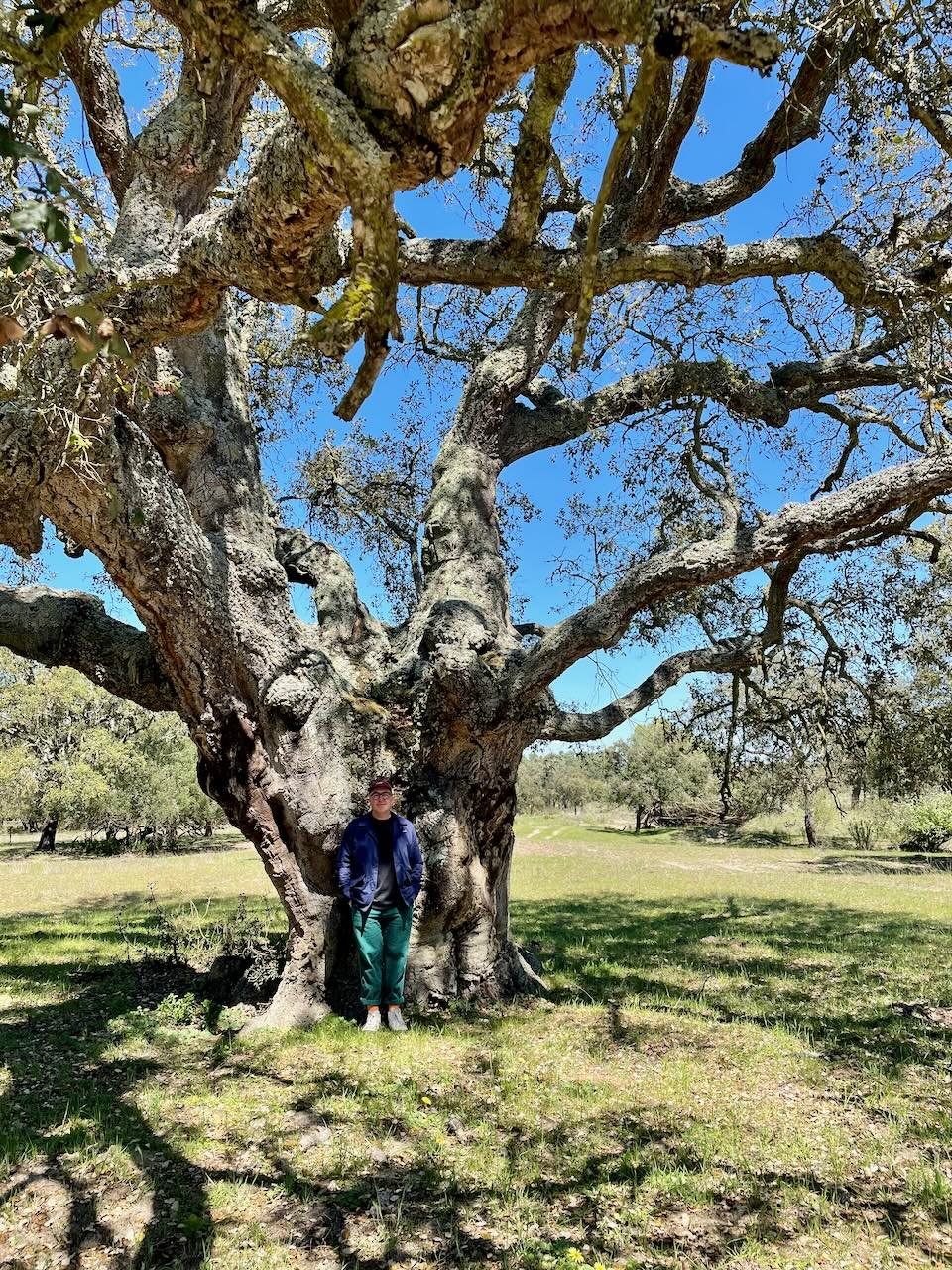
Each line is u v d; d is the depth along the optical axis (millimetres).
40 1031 6246
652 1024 6387
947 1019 6617
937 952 9742
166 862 26766
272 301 2771
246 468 6801
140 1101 4758
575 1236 3379
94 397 3312
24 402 3404
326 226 2422
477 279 3596
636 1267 3146
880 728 9344
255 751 6496
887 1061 5516
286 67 1683
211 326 6895
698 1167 3980
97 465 4660
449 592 7688
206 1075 5242
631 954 9633
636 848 34688
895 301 4516
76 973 8391
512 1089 4957
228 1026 6289
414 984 6852
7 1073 5242
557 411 8734
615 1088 5000
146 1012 6605
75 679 28891
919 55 4938
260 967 7027
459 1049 5777
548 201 8789
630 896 16844
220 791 6590
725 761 9469
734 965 8898
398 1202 3676
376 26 1684
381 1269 3166
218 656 6211
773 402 8508
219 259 2684
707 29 1283
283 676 6484
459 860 6898
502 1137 4332
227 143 4129
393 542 12031
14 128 1454
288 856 6570
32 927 12172
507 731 6879
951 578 8914
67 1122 4461
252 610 6398
